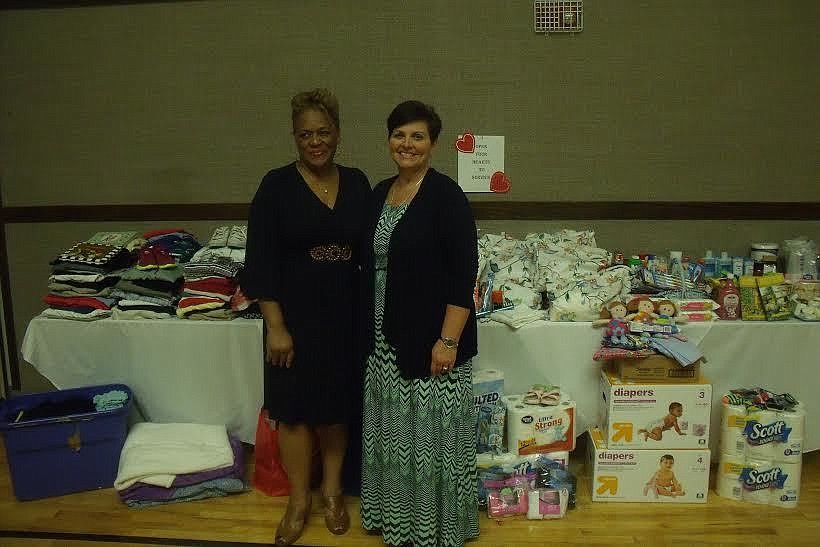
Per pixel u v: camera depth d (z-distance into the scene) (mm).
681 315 2525
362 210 2057
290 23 2969
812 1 2828
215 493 2482
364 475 2143
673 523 2275
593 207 3010
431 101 2980
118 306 2693
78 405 2590
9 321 3283
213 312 2611
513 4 2883
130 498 2406
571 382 2566
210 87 3047
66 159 3166
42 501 2477
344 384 2113
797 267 2854
